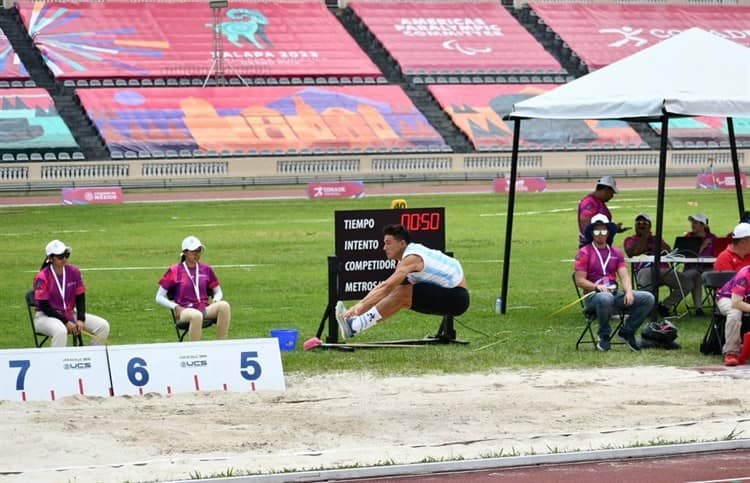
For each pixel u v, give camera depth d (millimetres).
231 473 13172
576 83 25719
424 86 94938
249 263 37844
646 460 13977
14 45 92438
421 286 18266
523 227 49531
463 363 20625
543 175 82750
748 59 25234
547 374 19547
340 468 13391
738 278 20406
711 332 21141
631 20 107875
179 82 90188
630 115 24344
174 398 17719
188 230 49156
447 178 80250
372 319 18219
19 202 67375
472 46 100062
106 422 15953
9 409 16844
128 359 18125
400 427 15688
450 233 47031
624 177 84188
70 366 17922
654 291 23766
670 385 18453
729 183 75938
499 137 87125
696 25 108812
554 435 15117
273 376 18578
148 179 75625
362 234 22547
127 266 37219
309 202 65500
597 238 22062
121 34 93938
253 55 94312
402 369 20094
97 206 63625
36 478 13031
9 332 24969
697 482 12953
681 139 90062
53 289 20500
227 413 16578
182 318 20828
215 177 76812
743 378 19062
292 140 83000
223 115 85062
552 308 28031
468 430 15484
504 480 13086
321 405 17156
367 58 96625
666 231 47125
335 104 88625
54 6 95625
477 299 29625
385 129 86000
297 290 31578
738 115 23734
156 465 13602
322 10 102438
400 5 105188
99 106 84000
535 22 107438
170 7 98688
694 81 24344
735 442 14547
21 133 78312
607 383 18688
